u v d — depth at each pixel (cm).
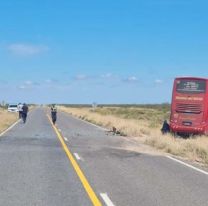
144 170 1653
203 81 3425
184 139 2983
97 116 6275
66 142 2812
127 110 11006
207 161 2000
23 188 1245
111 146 2616
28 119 6400
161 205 1051
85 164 1791
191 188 1288
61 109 14438
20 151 2227
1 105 14288
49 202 1064
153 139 2767
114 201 1088
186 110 3431
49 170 1602
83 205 1037
